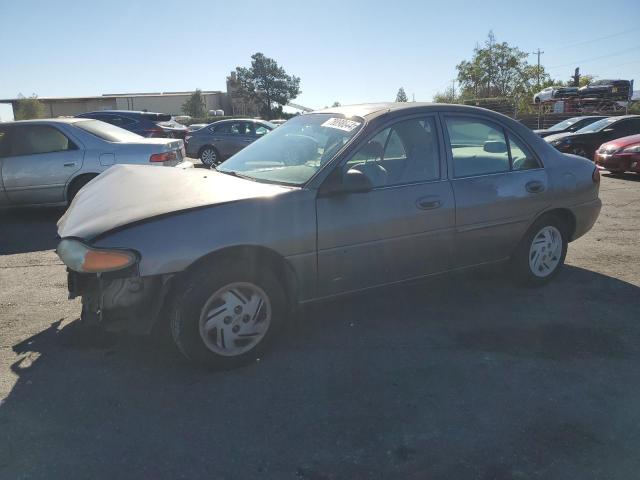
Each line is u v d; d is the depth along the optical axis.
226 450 2.58
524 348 3.64
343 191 3.46
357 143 3.64
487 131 4.36
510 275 4.73
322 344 3.71
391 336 3.83
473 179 4.15
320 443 2.64
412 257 3.88
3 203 7.75
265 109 80.12
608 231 6.99
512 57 41.31
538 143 4.65
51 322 4.12
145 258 2.98
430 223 3.89
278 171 3.80
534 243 4.65
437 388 3.14
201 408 2.93
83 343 3.73
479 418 2.84
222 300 3.24
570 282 4.96
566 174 4.68
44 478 2.39
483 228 4.20
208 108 73.94
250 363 3.41
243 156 4.36
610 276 5.14
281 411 2.90
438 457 2.53
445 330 3.93
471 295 4.63
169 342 3.71
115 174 4.18
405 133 3.93
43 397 3.04
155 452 2.57
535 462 2.50
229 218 3.18
